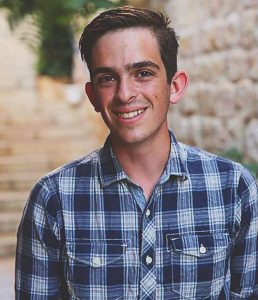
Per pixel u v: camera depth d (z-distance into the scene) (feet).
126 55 5.45
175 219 5.78
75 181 5.84
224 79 17.69
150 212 5.75
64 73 34.60
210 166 5.94
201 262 5.71
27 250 5.90
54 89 32.17
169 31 5.73
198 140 19.62
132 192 5.78
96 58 5.56
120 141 5.71
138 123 5.57
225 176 5.92
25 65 35.73
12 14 23.22
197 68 19.40
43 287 5.88
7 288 16.39
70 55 34.24
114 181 5.76
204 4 18.66
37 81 33.99
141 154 5.75
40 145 26.48
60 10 19.89
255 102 16.07
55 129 27.96
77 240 5.74
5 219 21.31
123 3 17.03
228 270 5.90
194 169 5.89
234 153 16.37
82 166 5.89
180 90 6.00
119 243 5.71
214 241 5.76
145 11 5.65
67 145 26.66
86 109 28.73
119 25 5.48
